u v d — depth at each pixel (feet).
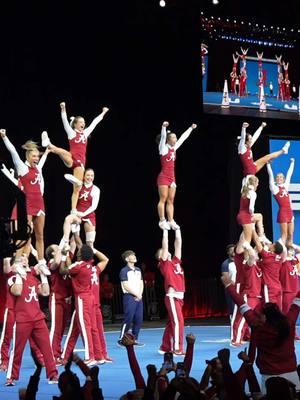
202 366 39.68
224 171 76.07
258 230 51.47
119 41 68.28
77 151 46.85
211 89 66.64
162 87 69.67
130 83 69.56
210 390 20.13
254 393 20.67
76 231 46.70
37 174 43.57
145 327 65.92
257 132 56.24
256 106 68.03
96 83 67.97
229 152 72.95
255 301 48.29
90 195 47.60
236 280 49.26
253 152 69.15
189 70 67.62
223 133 72.64
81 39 66.33
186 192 75.36
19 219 43.32
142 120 71.51
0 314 65.62
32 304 35.29
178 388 18.19
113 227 73.05
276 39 68.95
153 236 74.95
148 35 69.00
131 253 48.19
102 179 71.87
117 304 72.54
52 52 64.90
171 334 45.27
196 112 67.46
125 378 36.47
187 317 74.54
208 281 75.97
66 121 46.47
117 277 73.61
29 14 62.80
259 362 24.34
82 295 41.45
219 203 76.28
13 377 35.65
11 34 62.18
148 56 69.56
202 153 75.36
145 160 73.51
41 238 43.57
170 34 68.33
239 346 48.24
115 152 72.08
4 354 41.24
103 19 66.95
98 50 67.51
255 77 68.13
